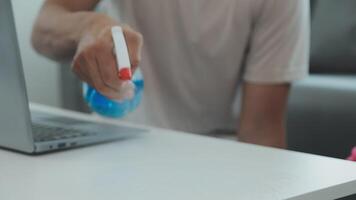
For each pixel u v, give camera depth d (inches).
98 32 29.8
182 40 45.4
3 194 20.2
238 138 46.9
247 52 46.6
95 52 27.8
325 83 72.3
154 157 26.6
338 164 25.2
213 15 43.9
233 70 46.3
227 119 49.1
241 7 43.3
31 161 25.7
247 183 21.8
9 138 27.3
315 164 25.1
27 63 79.4
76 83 82.7
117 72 27.5
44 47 38.6
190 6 44.0
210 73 46.3
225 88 47.2
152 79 47.3
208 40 44.7
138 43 27.7
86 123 34.5
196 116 48.1
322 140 71.0
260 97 45.6
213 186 21.3
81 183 21.8
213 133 48.8
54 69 84.3
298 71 45.8
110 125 34.3
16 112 25.9
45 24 37.6
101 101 35.9
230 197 19.9
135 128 33.4
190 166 24.7
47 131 30.2
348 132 68.3
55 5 39.7
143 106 46.6
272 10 43.5
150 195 20.1
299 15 44.6
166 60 46.4
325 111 70.6
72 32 34.1
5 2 22.6
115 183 21.7
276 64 44.8
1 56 24.3
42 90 83.7
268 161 25.7
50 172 23.6
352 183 22.3
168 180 22.2
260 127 46.2
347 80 74.5
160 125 47.0
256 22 44.5
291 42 44.7
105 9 47.6
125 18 46.3
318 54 80.0
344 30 78.8
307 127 72.4
